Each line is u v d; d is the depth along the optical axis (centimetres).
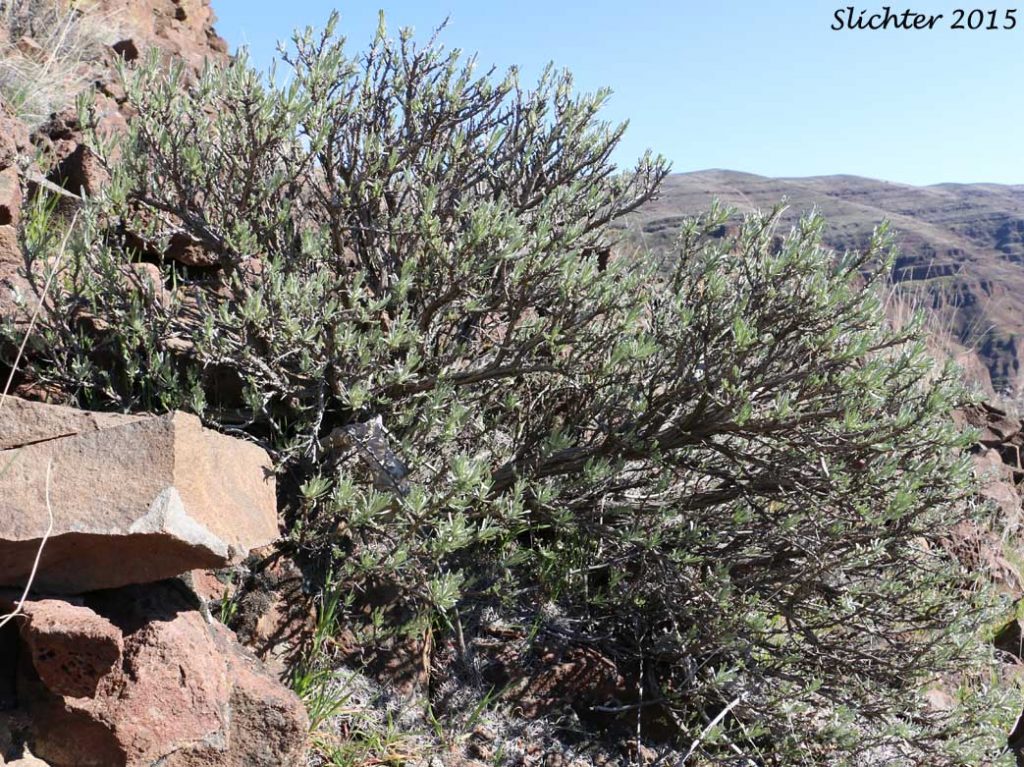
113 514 231
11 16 649
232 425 346
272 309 328
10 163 378
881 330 389
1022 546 606
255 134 348
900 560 373
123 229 378
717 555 376
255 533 268
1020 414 768
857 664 360
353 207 385
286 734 250
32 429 250
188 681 236
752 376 359
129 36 724
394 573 324
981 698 365
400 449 342
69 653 215
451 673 339
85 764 226
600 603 365
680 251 411
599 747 337
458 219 375
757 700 349
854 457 363
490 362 388
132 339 333
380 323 372
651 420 374
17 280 345
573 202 423
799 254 353
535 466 355
